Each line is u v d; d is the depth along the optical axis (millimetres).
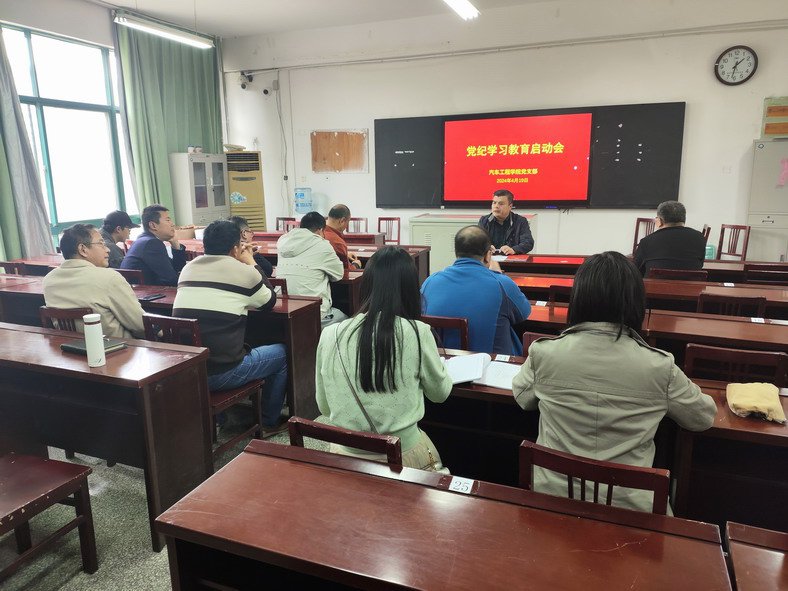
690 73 5906
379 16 6719
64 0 5676
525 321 2615
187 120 7227
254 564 1311
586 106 6305
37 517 2158
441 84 6855
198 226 7051
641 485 1071
